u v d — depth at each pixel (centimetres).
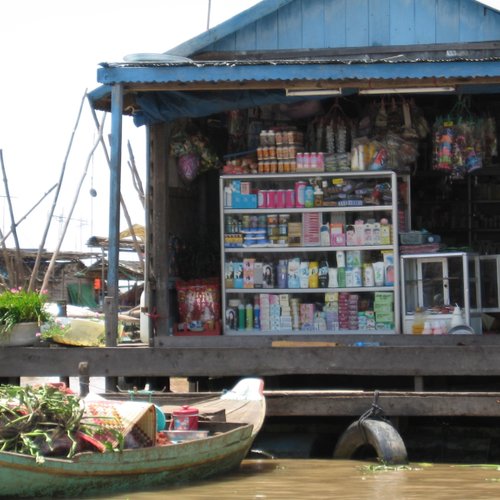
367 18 1292
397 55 1284
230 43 1305
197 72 1082
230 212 1223
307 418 1091
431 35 1278
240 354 1051
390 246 1191
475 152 1225
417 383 1023
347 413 998
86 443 809
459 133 1221
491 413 967
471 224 1478
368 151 1204
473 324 1181
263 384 1027
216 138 1371
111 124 1103
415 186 1480
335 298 1201
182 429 896
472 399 971
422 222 1483
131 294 3503
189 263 1333
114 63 1092
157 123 1255
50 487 773
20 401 804
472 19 1270
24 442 776
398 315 1184
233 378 1205
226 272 1223
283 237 1216
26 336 1107
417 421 1104
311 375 1176
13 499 769
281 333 1204
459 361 1011
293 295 1216
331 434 1073
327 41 1298
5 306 1103
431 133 1291
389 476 882
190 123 1319
